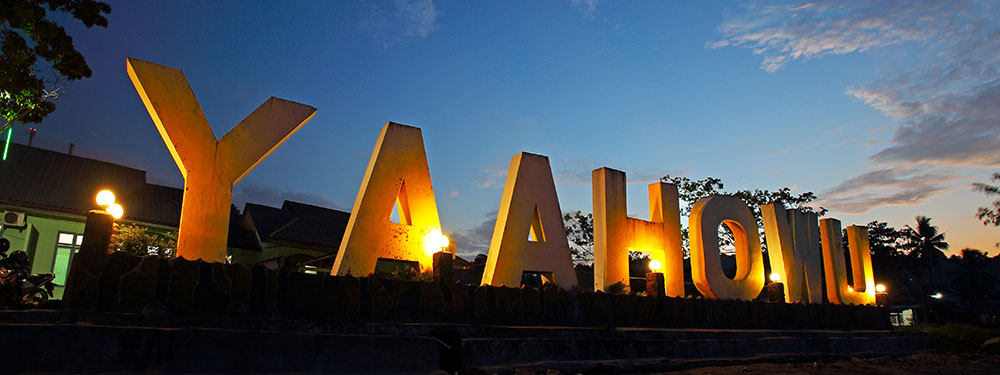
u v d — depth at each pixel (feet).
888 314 61.21
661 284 43.68
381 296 30.12
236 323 25.14
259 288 26.71
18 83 35.81
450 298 32.73
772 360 44.27
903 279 148.25
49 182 59.41
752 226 56.29
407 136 39.47
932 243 191.31
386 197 37.40
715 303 46.16
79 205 57.98
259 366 24.82
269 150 34.91
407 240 37.52
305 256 68.80
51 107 38.91
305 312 27.58
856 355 50.90
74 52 37.55
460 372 29.91
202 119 33.12
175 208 64.90
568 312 37.78
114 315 22.66
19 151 61.62
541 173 44.27
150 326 23.21
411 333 29.84
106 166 67.00
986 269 214.69
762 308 49.24
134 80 32.30
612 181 48.73
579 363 34.45
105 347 21.75
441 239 38.47
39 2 35.94
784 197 96.37
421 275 36.91
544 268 42.16
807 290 59.67
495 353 31.73
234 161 33.65
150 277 24.25
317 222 77.77
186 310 24.63
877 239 123.54
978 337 65.36
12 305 22.81
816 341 49.32
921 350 57.98
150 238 42.50
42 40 35.94
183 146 31.99
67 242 56.70
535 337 34.09
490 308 34.24
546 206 43.70
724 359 41.70
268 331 25.59
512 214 41.68
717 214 53.83
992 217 113.29
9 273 23.07
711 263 51.83
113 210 26.23
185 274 24.98
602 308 39.52
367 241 35.91
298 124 36.19
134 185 66.33
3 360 19.88
